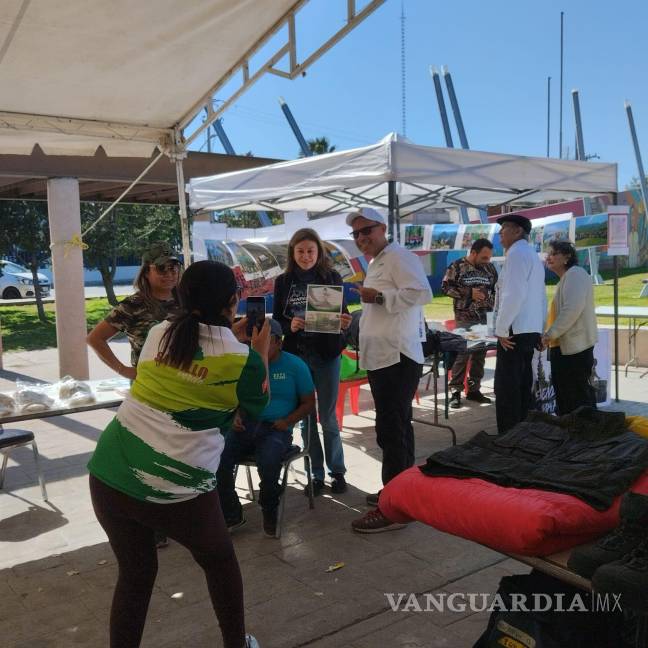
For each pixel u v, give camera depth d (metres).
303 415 3.98
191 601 3.13
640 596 1.61
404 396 3.97
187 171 9.02
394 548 3.67
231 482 3.87
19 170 7.92
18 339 14.62
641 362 9.31
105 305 20.98
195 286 2.25
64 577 3.43
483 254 7.17
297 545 3.73
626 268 24.06
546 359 5.95
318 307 4.11
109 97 4.49
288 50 4.02
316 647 2.74
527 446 2.40
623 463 2.12
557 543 1.94
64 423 6.79
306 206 8.65
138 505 2.20
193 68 4.29
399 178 4.75
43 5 3.30
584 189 6.34
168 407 2.17
